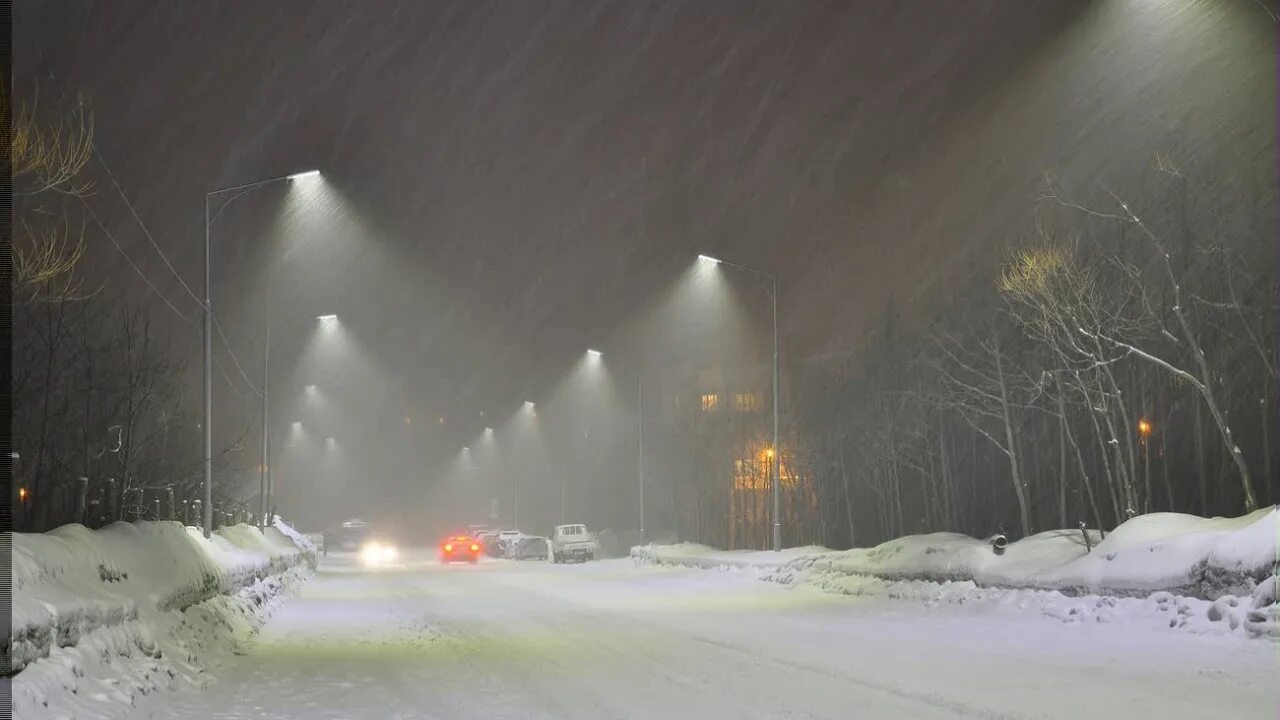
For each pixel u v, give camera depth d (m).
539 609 29.30
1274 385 28.56
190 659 15.96
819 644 19.34
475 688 14.97
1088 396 28.38
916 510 44.66
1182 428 31.58
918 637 20.05
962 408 34.88
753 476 56.44
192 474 31.94
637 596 34.09
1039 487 35.91
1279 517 18.27
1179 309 23.27
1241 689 13.20
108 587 14.67
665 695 13.98
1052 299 26.80
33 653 10.72
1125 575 20.66
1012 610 22.75
